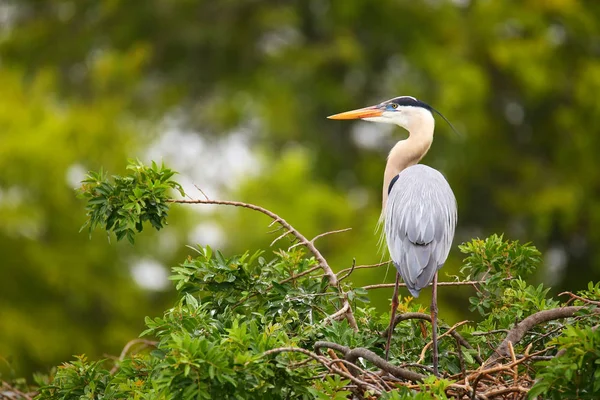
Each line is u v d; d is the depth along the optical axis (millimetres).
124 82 20891
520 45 21469
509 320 7074
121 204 6910
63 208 18062
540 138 23016
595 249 21672
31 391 8711
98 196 6918
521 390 5719
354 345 6430
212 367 5355
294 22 22375
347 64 22859
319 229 18625
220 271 6914
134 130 19578
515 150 22812
